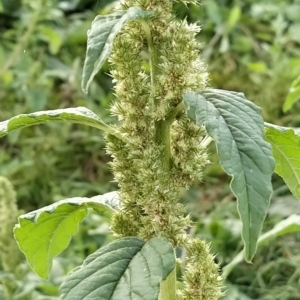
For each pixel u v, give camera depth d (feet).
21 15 4.28
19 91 3.90
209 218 3.06
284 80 3.88
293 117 3.76
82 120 1.11
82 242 2.91
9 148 3.88
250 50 4.45
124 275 0.93
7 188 2.23
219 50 4.20
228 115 0.96
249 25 4.58
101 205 1.25
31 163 3.50
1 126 1.13
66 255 2.81
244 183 0.90
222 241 2.82
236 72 4.12
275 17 4.55
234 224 2.85
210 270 1.12
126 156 1.13
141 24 1.09
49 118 1.10
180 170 1.12
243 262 2.83
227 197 3.30
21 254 2.25
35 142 3.78
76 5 4.64
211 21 4.30
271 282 2.81
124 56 1.09
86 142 3.85
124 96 1.11
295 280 2.81
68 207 1.30
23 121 1.11
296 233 3.01
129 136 1.11
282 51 4.39
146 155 1.09
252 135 0.94
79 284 0.93
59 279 2.26
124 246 0.97
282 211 2.91
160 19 1.08
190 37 1.08
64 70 4.19
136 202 1.12
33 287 2.17
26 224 1.31
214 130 0.93
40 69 3.84
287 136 1.20
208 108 0.97
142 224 1.12
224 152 0.91
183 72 1.07
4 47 4.27
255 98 3.93
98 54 0.92
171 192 1.10
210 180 3.48
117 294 0.91
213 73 4.10
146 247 0.97
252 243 0.89
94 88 4.02
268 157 0.92
